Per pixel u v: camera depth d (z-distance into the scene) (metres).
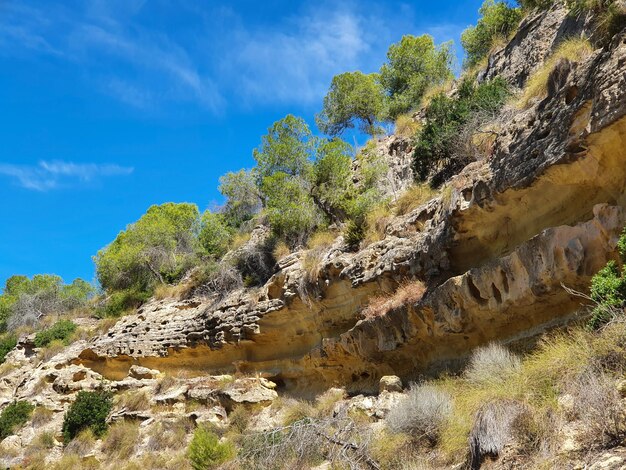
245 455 14.28
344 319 18.34
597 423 7.54
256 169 31.25
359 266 17.23
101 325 33.84
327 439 12.91
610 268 9.12
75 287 51.34
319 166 25.83
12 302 49.19
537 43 20.17
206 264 30.47
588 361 8.33
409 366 15.72
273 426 18.38
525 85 19.11
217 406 21.16
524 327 11.95
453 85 27.94
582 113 10.02
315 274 19.19
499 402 9.19
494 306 11.99
